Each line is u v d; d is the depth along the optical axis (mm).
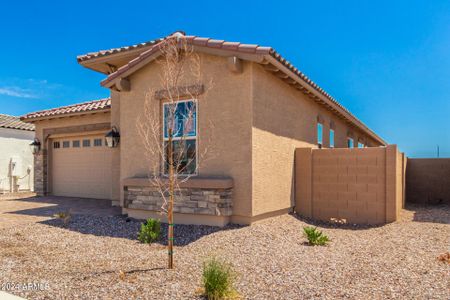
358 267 5656
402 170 13055
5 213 10914
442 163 15531
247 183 8414
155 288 4637
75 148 15984
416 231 8734
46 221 9445
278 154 9891
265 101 9109
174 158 9367
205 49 8664
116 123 12477
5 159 19953
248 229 8117
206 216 8664
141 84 10141
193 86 9078
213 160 8859
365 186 10180
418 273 5336
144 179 9438
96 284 4781
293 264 5809
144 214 9727
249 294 4453
